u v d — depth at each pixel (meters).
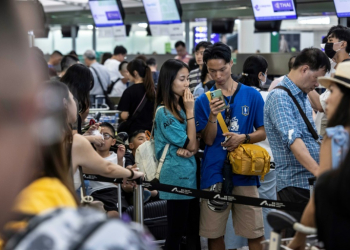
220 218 3.78
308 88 3.42
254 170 3.60
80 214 0.87
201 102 3.92
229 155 3.71
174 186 3.62
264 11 9.95
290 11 9.68
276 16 9.85
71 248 0.79
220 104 3.62
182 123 3.75
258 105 3.85
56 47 23.95
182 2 11.89
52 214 0.87
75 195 1.24
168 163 3.72
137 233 0.88
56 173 1.18
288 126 3.29
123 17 12.52
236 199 3.49
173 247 3.82
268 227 4.45
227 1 11.41
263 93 4.70
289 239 2.23
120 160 4.17
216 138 3.81
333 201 1.67
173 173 3.72
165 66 3.73
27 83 0.93
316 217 1.76
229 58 3.80
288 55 9.40
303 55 3.37
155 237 4.37
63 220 0.84
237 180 3.76
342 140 1.91
